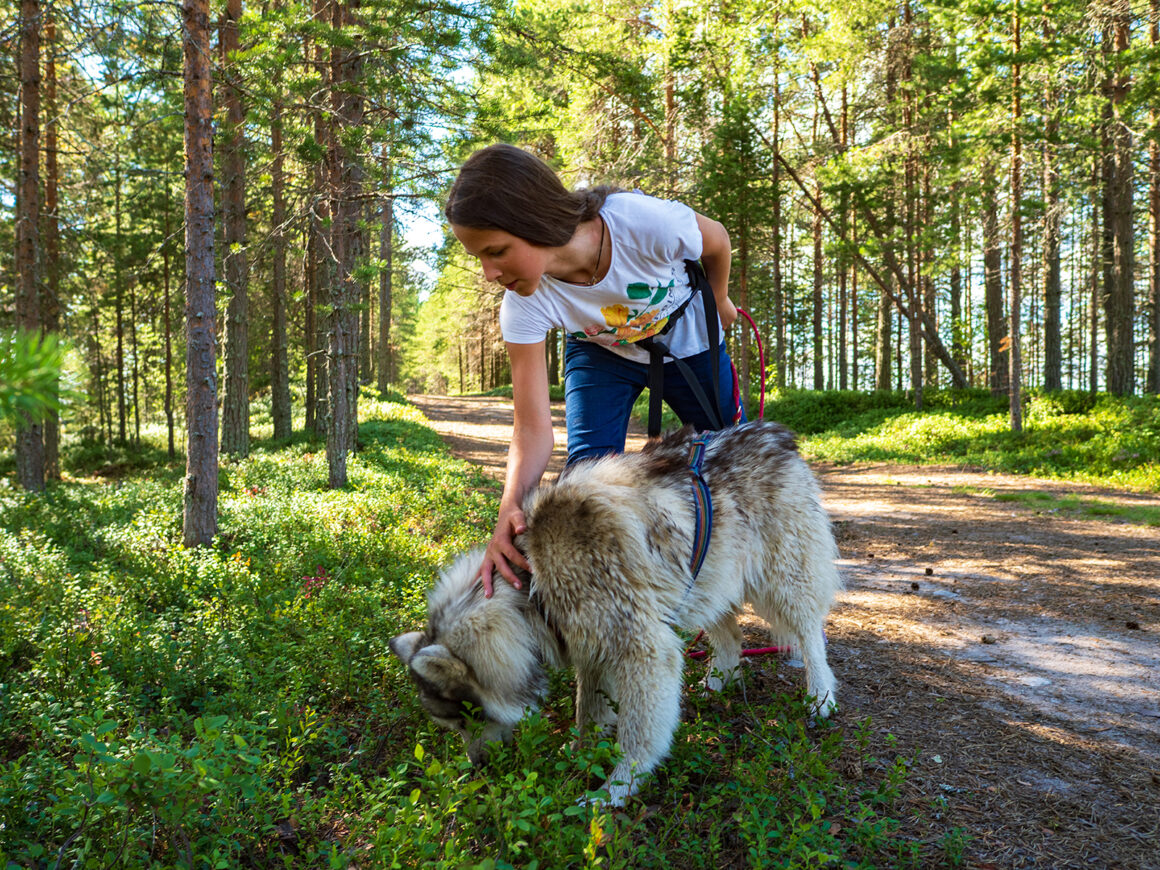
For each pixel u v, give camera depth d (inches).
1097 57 621.0
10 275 620.1
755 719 116.4
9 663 151.8
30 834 90.2
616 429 122.3
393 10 406.9
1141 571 249.0
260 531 292.8
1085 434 599.8
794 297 1393.9
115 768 73.0
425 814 81.4
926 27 802.8
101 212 741.3
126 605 185.9
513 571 103.3
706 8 818.8
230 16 512.4
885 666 163.5
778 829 90.5
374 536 270.1
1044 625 194.2
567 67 617.6
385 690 135.4
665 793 105.0
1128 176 709.9
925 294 1068.5
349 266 459.8
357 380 621.9
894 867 91.7
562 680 135.4
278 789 103.7
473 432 1037.8
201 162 279.9
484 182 86.6
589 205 97.2
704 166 845.2
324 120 434.6
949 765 118.0
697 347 122.0
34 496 412.2
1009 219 647.8
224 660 140.6
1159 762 120.1
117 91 525.0
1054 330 784.9
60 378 36.1
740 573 119.0
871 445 720.3
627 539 100.6
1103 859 94.8
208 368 280.7
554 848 81.0
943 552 291.9
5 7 503.5
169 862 89.4
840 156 858.8
